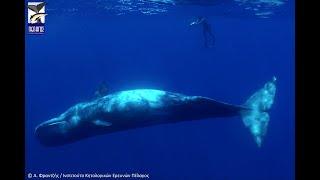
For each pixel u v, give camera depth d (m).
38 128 10.99
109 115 9.98
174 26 21.66
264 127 9.52
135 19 18.52
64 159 13.24
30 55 24.69
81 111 10.48
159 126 22.62
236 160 23.58
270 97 9.67
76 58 29.12
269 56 22.20
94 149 19.89
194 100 9.34
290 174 12.82
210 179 18.53
